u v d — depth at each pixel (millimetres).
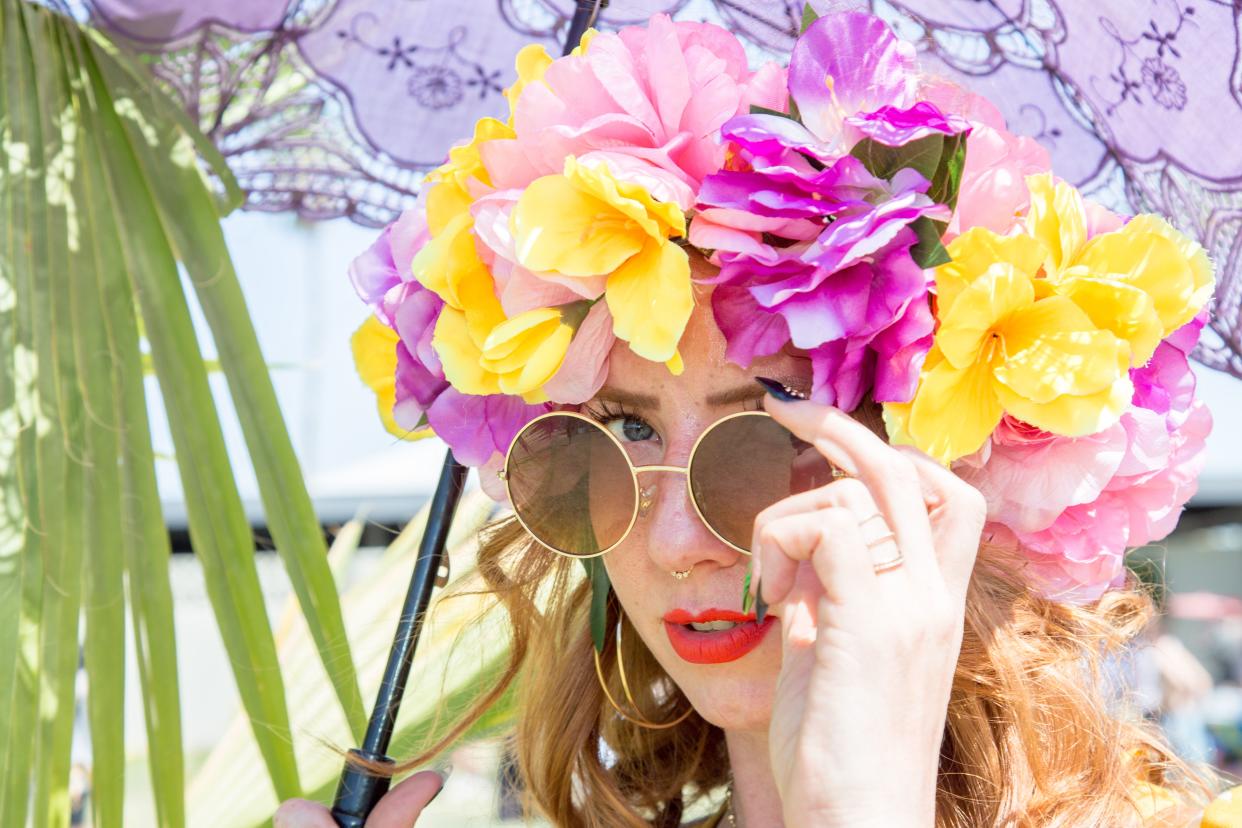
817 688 834
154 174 1381
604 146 984
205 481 1383
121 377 1332
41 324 1280
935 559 864
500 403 1145
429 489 4512
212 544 1380
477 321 1030
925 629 837
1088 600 1155
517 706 1528
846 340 923
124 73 1371
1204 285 1029
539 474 1125
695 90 968
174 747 1323
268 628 1389
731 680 1090
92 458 1293
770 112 973
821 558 852
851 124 912
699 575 1081
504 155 1015
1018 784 1074
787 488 1023
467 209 1062
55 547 1251
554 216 945
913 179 903
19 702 1214
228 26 1354
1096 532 1088
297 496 1404
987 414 951
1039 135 1221
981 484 1027
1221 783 1245
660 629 1130
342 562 1949
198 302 1398
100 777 1283
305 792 1636
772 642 1078
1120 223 1110
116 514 1301
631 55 1022
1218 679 7844
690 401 1053
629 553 1130
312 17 1395
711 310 1017
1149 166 1159
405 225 1147
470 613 1625
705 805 1475
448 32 1446
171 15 1318
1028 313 949
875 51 968
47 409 1264
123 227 1364
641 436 1107
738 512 1032
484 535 1503
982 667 1087
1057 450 1003
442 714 1609
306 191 1489
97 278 1331
